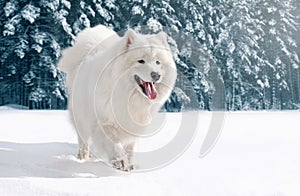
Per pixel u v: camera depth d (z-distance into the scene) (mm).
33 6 17406
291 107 28031
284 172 3445
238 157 4230
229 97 23219
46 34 18047
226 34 23125
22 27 17984
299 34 29000
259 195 2688
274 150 4738
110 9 19688
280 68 27219
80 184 2742
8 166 3340
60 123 8398
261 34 26766
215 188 2840
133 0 18812
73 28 18469
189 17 20953
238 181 3061
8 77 19547
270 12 27234
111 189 2678
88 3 19453
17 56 18750
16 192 2498
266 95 27469
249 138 5953
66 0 18156
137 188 2760
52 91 18438
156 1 18969
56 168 3584
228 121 9391
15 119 9086
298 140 5797
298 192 2746
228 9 25281
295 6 30438
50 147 4781
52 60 18047
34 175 3078
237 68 24344
